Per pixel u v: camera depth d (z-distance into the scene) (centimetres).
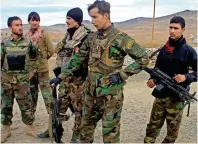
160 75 430
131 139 539
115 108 390
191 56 422
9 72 507
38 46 557
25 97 522
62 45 485
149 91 866
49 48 565
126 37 380
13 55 502
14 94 523
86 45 411
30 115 533
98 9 375
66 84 480
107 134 395
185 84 432
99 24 379
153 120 460
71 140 488
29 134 541
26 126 540
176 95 433
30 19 556
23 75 513
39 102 734
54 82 426
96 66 389
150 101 762
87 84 404
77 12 473
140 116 649
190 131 575
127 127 590
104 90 385
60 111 488
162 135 558
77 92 476
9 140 526
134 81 1005
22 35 509
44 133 535
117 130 398
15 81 510
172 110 440
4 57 506
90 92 400
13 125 589
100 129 575
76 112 482
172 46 429
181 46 425
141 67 384
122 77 383
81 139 424
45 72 567
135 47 378
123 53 385
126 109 694
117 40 379
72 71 425
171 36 423
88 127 418
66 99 485
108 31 383
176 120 445
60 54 487
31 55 538
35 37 557
